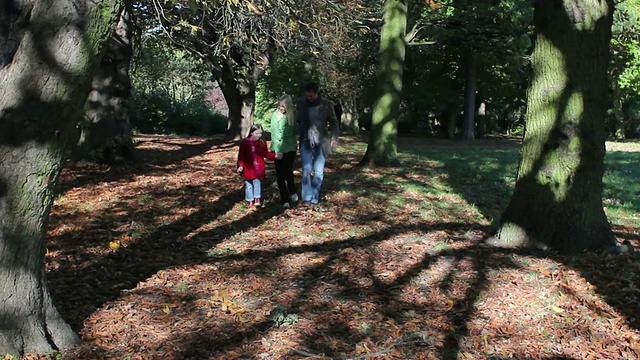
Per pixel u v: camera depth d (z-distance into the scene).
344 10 15.72
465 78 32.75
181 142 23.45
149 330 4.64
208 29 17.17
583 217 6.71
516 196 7.14
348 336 4.61
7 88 3.64
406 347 4.40
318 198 9.61
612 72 27.45
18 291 3.90
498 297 5.45
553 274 6.00
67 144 3.95
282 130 9.19
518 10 17.08
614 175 13.75
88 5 3.70
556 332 4.70
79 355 4.11
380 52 14.65
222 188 10.96
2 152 3.70
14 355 3.89
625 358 4.25
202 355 4.24
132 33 15.36
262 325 4.79
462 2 17.44
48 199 3.96
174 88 38.97
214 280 5.85
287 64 29.86
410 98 34.41
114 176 12.11
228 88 24.84
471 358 4.24
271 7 12.49
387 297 5.44
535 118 6.88
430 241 7.39
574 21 6.45
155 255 6.65
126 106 14.06
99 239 7.21
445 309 5.18
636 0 21.53
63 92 3.71
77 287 5.50
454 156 18.28
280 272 6.17
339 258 6.64
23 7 3.78
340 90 29.22
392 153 14.79
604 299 5.34
